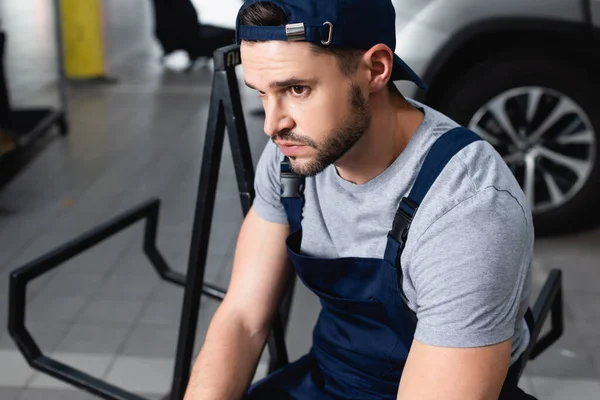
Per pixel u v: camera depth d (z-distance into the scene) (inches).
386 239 53.1
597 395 107.7
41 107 226.4
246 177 65.7
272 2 46.1
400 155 52.1
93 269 144.0
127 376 113.1
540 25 136.8
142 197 177.5
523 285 49.5
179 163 198.7
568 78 142.6
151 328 125.6
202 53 289.3
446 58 138.7
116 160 201.5
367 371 57.6
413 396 48.5
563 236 152.2
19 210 171.2
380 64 48.6
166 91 270.5
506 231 47.8
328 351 59.9
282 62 46.1
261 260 62.2
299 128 47.8
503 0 136.9
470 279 47.3
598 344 119.0
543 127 145.9
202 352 62.2
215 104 64.7
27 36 352.5
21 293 72.3
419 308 50.0
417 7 138.9
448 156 49.8
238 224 161.5
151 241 89.4
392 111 52.0
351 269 54.4
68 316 129.0
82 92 270.4
